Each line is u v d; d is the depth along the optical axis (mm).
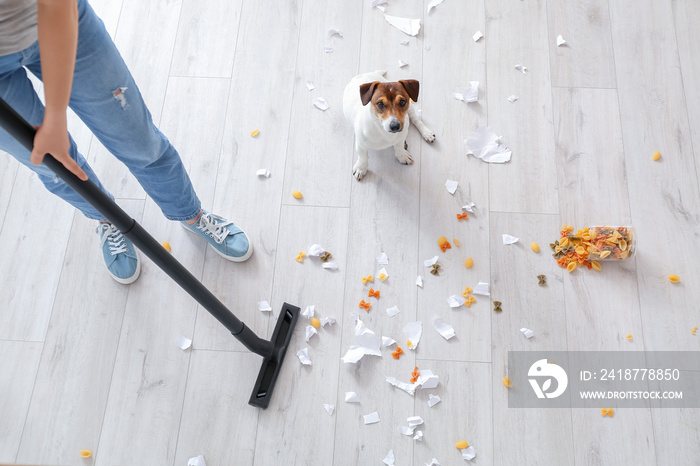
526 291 1666
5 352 1639
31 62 1007
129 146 1247
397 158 1788
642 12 1949
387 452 1534
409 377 1594
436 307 1657
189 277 1192
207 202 1783
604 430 1540
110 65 1056
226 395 1592
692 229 1711
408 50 1924
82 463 1536
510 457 1524
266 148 1832
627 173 1772
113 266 1683
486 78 1886
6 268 1724
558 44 1914
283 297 1686
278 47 1942
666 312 1639
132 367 1622
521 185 1768
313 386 1593
